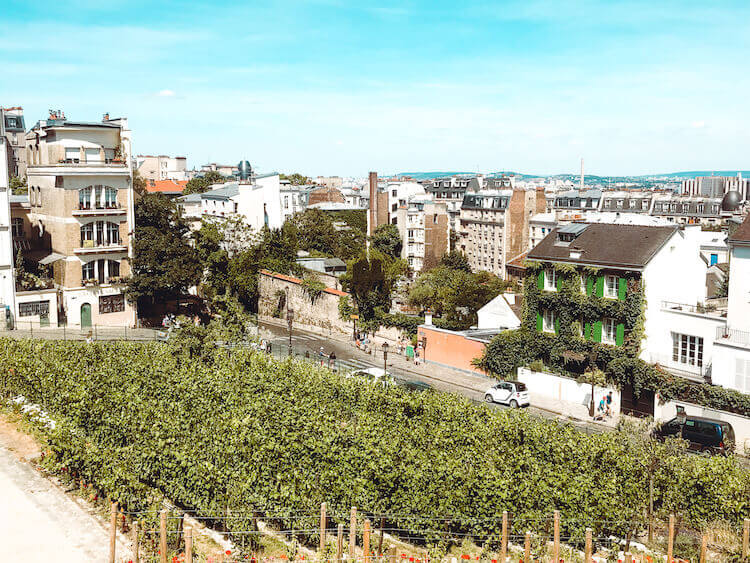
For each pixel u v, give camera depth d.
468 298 63.69
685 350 42.16
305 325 71.56
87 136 64.19
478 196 124.25
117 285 63.94
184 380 33.84
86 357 38.53
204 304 73.38
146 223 68.56
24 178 109.81
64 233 61.06
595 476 23.61
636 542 22.45
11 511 23.58
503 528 20.11
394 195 124.69
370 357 58.31
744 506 22.31
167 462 24.27
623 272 43.56
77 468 25.52
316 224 106.38
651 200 137.00
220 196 98.88
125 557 20.55
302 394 34.53
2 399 36.94
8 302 57.44
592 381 41.62
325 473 23.62
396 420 30.72
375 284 63.97
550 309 48.25
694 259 46.16
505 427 27.20
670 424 34.06
